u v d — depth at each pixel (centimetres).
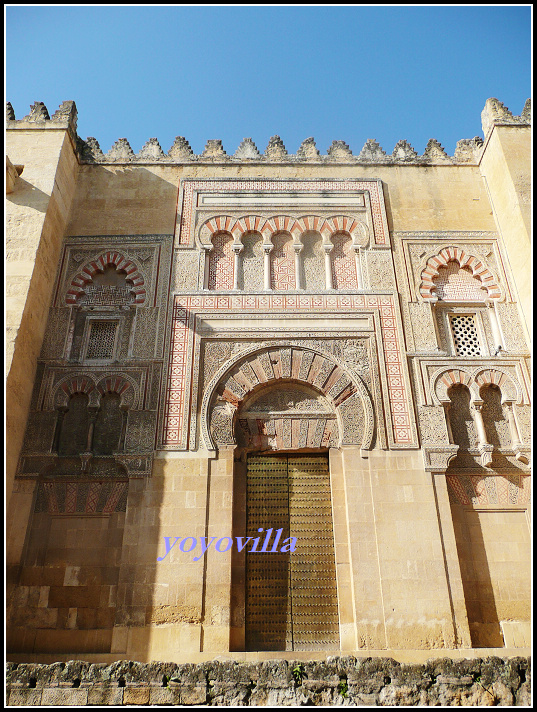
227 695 752
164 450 1108
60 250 1330
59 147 1332
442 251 1341
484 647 1000
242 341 1220
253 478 1142
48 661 963
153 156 1445
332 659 785
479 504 1112
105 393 1185
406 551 1038
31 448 1124
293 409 1178
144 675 768
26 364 1152
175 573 1010
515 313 1271
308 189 1403
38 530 1073
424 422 1151
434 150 1476
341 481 1112
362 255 1324
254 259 1339
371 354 1210
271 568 1070
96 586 1030
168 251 1320
